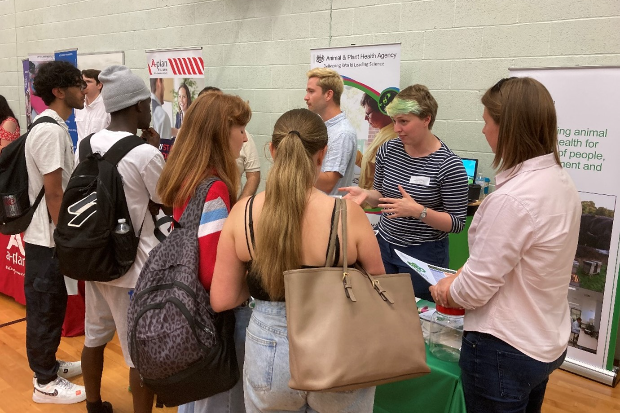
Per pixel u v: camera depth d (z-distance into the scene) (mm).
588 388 2596
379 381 1073
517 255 1193
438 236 2195
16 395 2426
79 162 1785
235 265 1244
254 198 1216
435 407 1497
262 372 1170
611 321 2605
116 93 1816
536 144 1216
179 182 1433
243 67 4422
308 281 1073
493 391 1282
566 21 2803
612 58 2688
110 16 5398
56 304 2314
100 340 2027
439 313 1648
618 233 2523
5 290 3541
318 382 1013
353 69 3365
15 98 6848
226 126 1448
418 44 3385
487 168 3223
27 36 6480
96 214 1671
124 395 2412
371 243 1171
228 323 1369
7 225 2217
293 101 4137
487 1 3059
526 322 1242
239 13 4348
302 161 1121
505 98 1227
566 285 1284
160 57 4445
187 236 1363
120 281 1795
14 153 2170
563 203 1215
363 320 1071
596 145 2527
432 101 2074
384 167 2326
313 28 3906
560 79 2590
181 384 1293
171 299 1271
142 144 1762
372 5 3559
